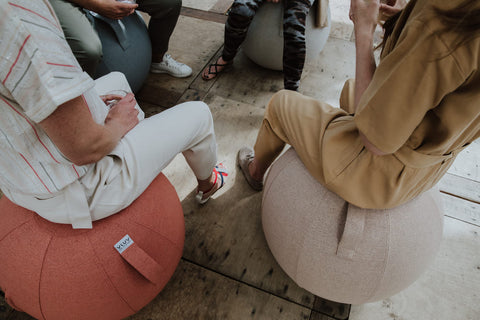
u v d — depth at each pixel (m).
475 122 0.82
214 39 2.81
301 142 1.23
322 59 2.70
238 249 1.67
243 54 2.73
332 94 2.44
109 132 0.94
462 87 0.69
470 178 1.97
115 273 1.08
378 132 0.82
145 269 1.10
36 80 0.65
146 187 1.16
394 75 0.71
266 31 2.19
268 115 1.42
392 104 0.75
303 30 2.06
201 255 1.64
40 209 0.99
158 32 2.20
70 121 0.75
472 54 0.61
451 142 0.84
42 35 0.66
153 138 1.14
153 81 2.47
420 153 0.89
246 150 2.01
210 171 1.59
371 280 1.18
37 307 1.08
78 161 0.85
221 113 2.29
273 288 1.55
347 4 3.24
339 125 1.13
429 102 0.72
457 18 0.60
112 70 1.91
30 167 0.85
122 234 1.09
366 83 1.01
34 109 0.67
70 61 0.73
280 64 2.41
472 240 1.73
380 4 1.05
